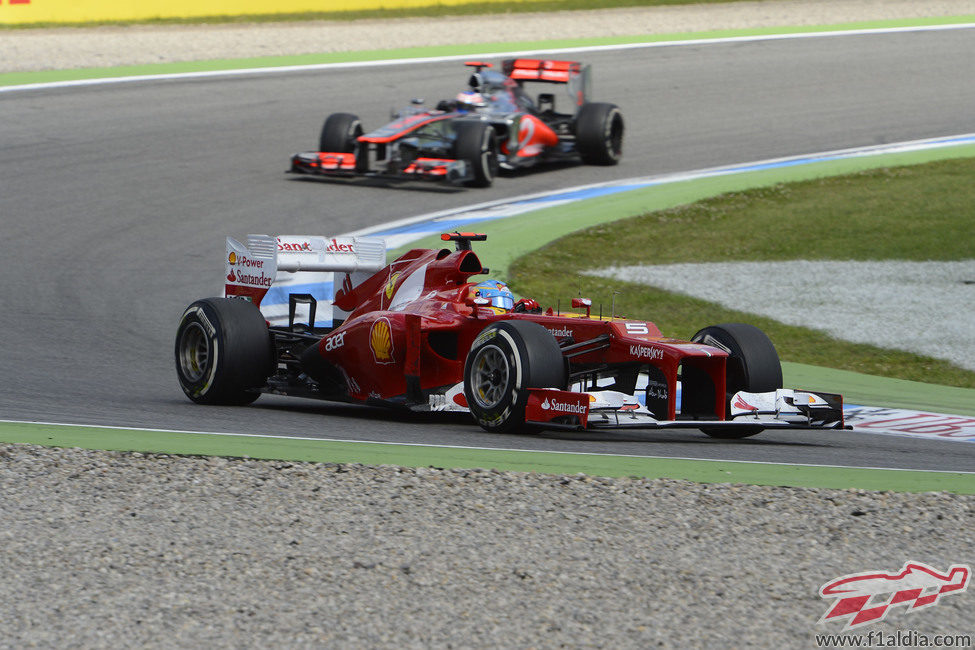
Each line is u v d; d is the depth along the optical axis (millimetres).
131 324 43625
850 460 27156
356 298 34031
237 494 22203
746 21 120188
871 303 51500
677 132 83812
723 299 51781
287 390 30828
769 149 79875
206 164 69562
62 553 18828
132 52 96000
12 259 51094
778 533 20734
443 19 116500
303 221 59156
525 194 67500
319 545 19484
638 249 58938
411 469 24031
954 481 24844
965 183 71875
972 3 129250
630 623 16578
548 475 23859
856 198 69000
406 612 16766
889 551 19953
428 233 57219
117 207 60156
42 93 82500
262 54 98125
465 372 27766
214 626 16141
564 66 75062
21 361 37500
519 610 16938
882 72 101938
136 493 22172
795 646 16047
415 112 70250
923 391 38625
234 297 32438
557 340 28375
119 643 15531
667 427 25891
